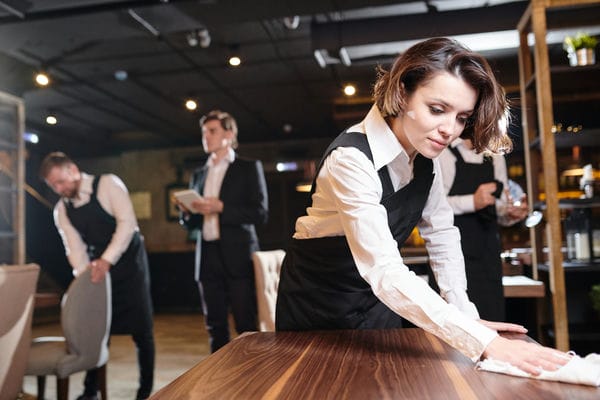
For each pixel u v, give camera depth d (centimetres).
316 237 146
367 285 145
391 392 79
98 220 350
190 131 989
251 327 352
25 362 242
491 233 270
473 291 266
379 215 119
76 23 481
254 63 655
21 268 226
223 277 353
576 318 353
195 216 358
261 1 447
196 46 594
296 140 1088
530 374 86
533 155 362
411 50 115
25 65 634
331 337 121
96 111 842
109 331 329
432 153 118
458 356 101
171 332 688
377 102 127
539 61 327
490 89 113
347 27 541
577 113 626
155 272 925
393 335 122
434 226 154
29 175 1023
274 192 1083
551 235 317
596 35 513
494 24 508
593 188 358
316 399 76
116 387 405
